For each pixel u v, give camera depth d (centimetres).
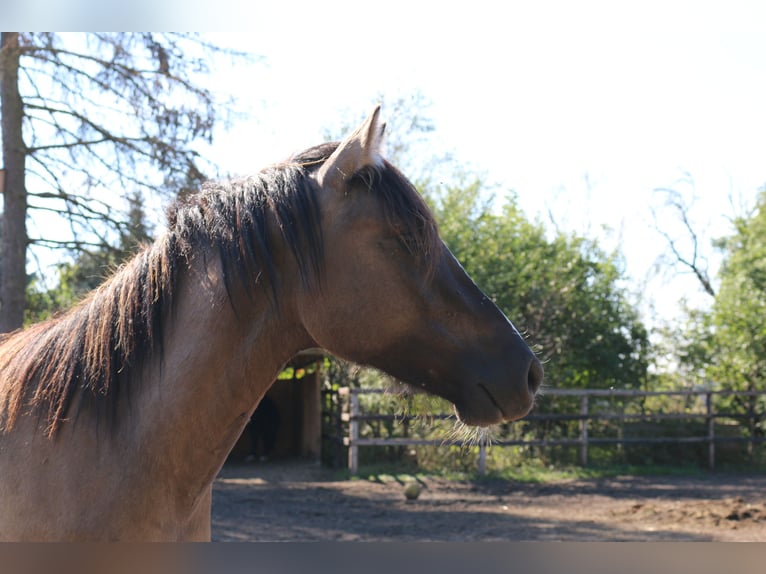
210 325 190
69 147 858
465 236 1494
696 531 736
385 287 187
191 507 195
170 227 206
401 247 189
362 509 897
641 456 1406
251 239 190
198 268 195
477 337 193
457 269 200
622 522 799
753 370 1488
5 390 200
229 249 191
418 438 1292
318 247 187
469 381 191
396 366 195
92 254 901
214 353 189
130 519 182
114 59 855
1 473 187
